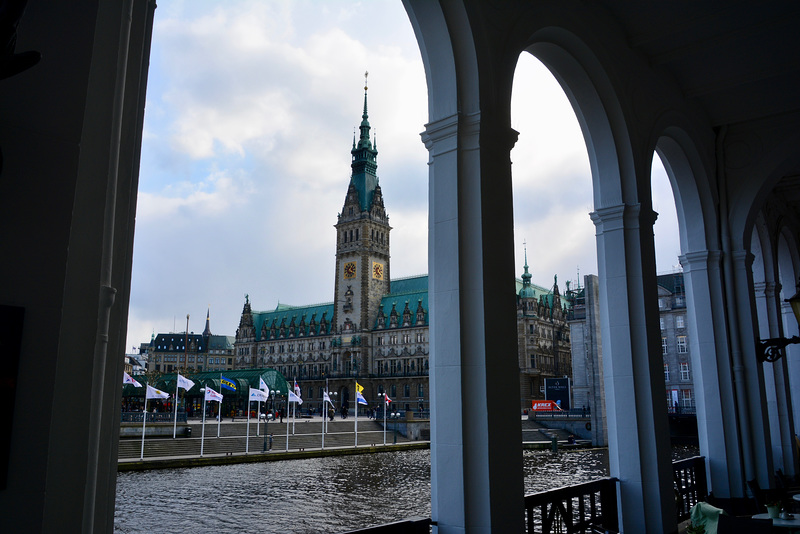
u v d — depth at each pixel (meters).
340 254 116.62
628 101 8.95
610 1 8.40
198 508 25.97
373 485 32.50
